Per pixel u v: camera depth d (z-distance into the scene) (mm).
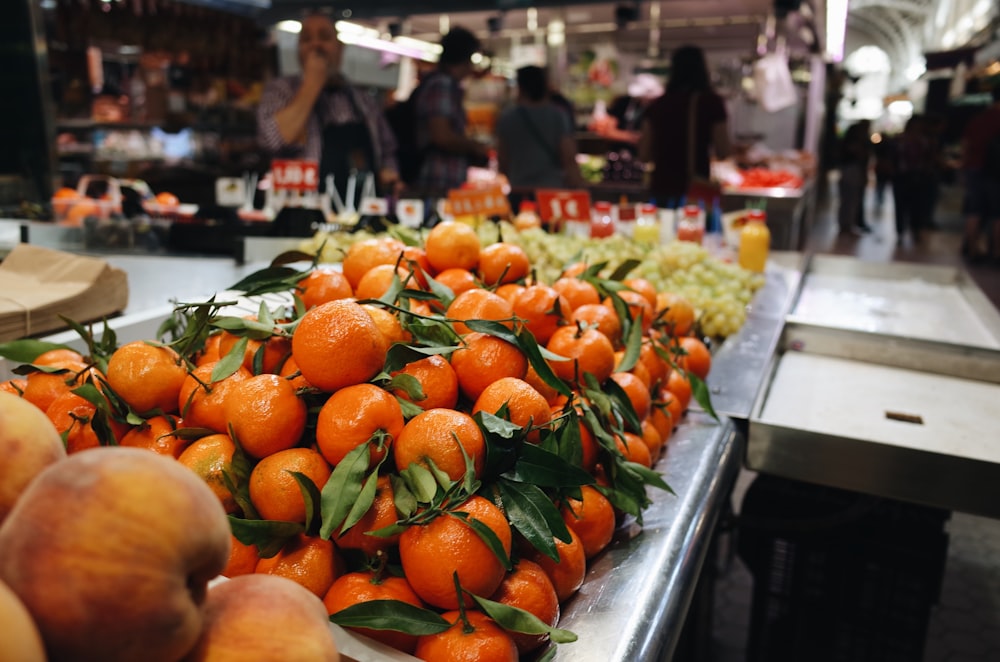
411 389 843
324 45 3402
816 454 1577
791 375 2119
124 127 5352
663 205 4641
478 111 7395
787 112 9672
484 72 7625
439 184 4262
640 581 922
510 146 4434
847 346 2301
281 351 936
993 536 2879
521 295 1127
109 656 425
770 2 6879
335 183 3727
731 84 8102
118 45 5613
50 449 520
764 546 1786
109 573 417
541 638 788
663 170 4617
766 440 1606
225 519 492
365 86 9312
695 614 1698
